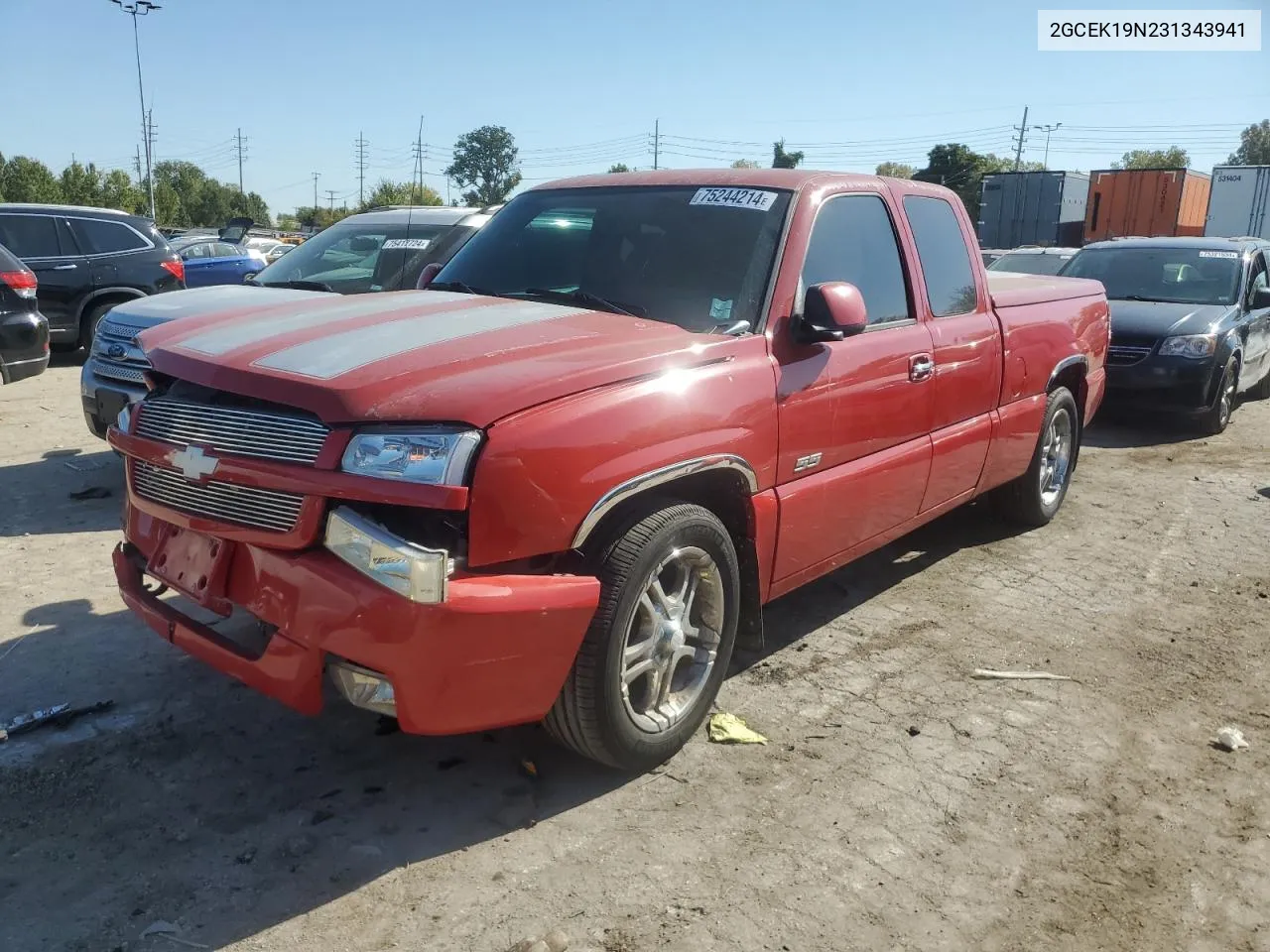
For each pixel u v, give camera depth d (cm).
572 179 465
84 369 644
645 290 382
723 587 347
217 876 277
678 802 321
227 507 295
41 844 287
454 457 266
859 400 399
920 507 468
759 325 361
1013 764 351
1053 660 436
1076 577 542
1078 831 313
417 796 319
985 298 509
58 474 673
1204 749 366
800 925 266
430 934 258
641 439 303
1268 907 281
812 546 391
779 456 361
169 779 322
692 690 346
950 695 400
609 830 305
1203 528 638
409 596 260
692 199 409
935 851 300
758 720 375
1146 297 1023
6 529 557
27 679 383
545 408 284
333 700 377
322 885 276
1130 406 933
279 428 283
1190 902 282
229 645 300
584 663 300
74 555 517
